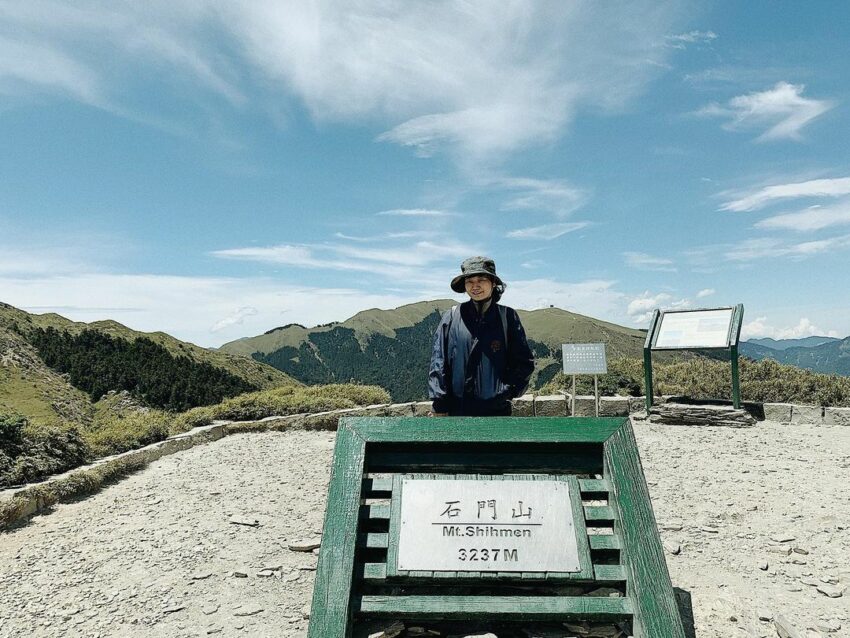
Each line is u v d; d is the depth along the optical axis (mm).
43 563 4535
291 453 8570
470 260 3582
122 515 5719
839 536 4762
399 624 2566
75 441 7219
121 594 3941
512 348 3701
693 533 4863
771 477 6688
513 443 2883
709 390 12641
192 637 3350
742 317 10352
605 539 2656
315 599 2396
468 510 2666
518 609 2447
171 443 8734
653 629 2320
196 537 5012
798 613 3436
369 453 2957
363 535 2652
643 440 9078
